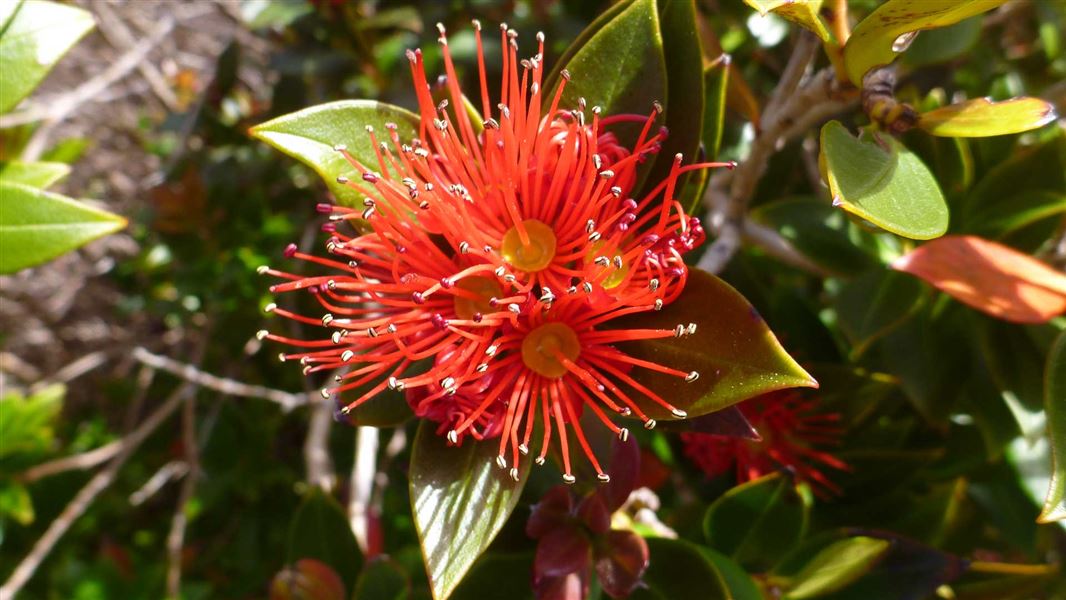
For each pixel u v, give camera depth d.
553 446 0.11
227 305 0.28
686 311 0.10
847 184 0.09
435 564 0.09
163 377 0.35
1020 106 0.10
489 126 0.10
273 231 0.29
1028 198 0.15
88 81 0.43
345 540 0.16
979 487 0.17
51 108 0.31
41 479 0.31
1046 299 0.12
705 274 0.10
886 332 0.15
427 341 0.10
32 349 0.44
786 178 0.19
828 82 0.11
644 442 0.17
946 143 0.15
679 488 0.20
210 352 0.33
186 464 0.30
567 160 0.10
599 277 0.09
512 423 0.10
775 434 0.14
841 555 0.13
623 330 0.09
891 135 0.10
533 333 0.10
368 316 0.11
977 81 0.23
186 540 0.34
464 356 0.09
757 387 0.09
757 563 0.14
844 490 0.16
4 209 0.12
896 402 0.17
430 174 0.10
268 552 0.31
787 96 0.13
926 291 0.15
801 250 0.16
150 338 0.38
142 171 0.44
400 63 0.22
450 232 0.10
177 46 0.43
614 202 0.10
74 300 0.43
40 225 0.12
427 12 0.22
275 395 0.23
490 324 0.09
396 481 0.20
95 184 0.43
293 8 0.23
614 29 0.11
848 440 0.16
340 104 0.11
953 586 0.16
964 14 0.09
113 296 0.43
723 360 0.09
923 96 0.18
